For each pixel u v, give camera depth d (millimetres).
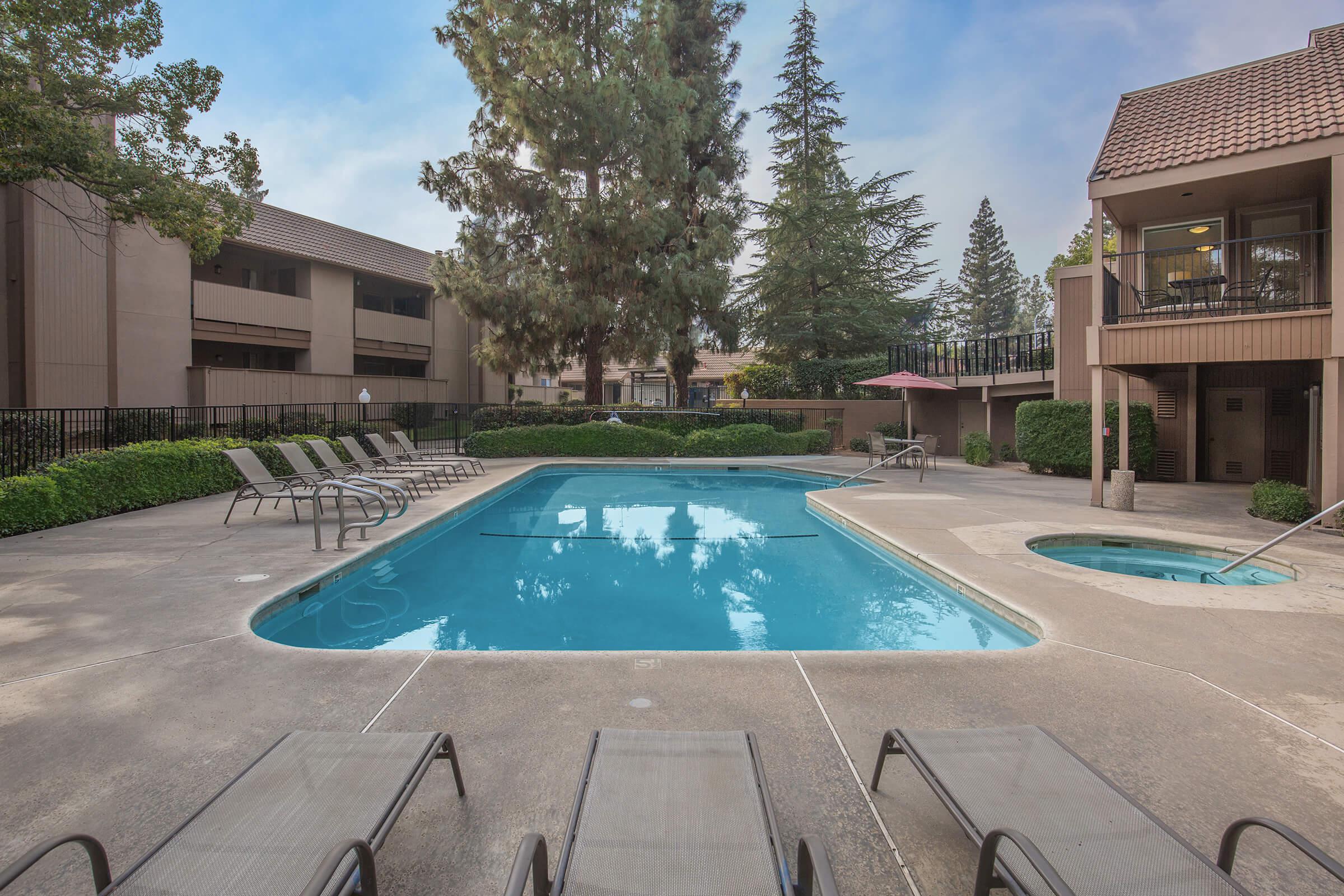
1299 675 3703
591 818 1903
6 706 3221
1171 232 11875
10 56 10016
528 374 21797
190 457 10031
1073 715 3207
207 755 2779
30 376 15008
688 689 3477
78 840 1677
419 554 7887
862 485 12930
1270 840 2268
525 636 5137
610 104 18625
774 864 1713
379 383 24125
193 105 11805
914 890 2039
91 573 5688
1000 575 5914
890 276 28719
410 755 2254
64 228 15594
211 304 19391
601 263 19625
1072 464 14141
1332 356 8203
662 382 39000
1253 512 9281
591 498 12375
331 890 1596
